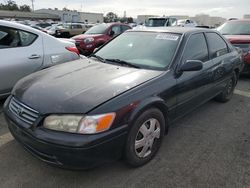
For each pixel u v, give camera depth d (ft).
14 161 10.07
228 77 16.47
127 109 8.77
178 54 11.67
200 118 14.67
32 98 9.10
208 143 11.85
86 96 8.72
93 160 8.20
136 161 9.63
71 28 82.43
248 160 10.55
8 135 11.99
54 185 8.86
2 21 14.53
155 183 9.07
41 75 10.98
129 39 13.62
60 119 8.17
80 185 8.89
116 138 8.51
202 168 9.95
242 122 14.26
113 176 9.37
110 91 9.03
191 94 12.33
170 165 10.09
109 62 12.30
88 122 8.07
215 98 17.29
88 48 34.12
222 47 15.99
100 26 38.88
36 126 8.43
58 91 9.17
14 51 14.56
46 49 15.93
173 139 12.14
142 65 11.53
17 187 8.73
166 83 10.48
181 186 8.95
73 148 7.86
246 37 24.31
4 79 14.17
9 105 9.95
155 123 10.17
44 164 9.92
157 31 13.44
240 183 9.16
